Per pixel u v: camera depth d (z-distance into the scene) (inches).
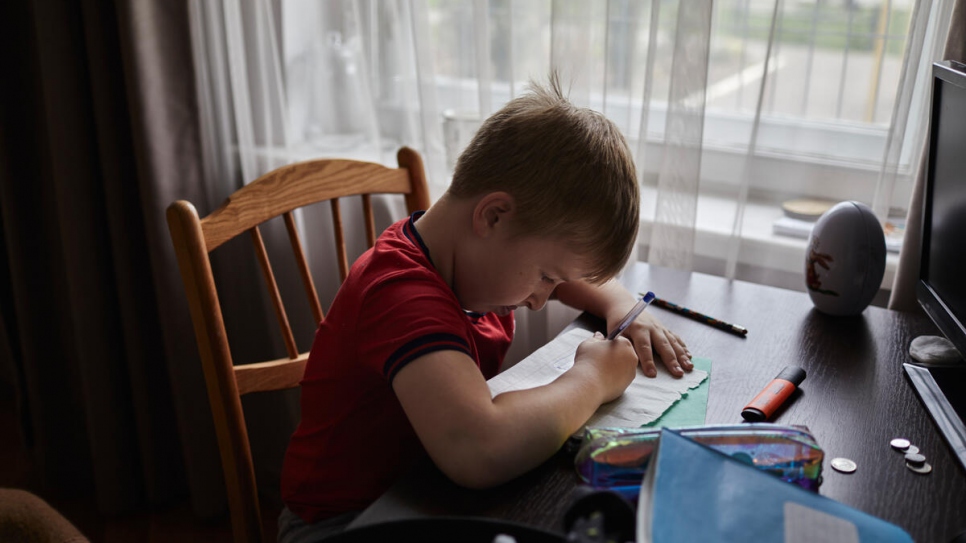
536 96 32.7
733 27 51.8
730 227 54.1
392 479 34.0
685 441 24.8
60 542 26.2
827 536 22.0
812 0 50.1
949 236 34.3
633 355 33.6
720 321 39.9
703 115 48.1
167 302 59.3
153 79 54.5
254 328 65.5
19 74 59.2
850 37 50.0
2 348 81.7
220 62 58.9
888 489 27.0
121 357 63.8
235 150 61.9
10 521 27.5
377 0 56.7
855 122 51.8
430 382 27.0
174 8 54.1
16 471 72.9
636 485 26.3
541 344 58.6
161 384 64.7
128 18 52.4
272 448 69.1
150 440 65.2
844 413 31.8
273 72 59.4
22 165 61.4
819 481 26.5
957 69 32.7
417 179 47.8
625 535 20.4
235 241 61.3
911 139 49.0
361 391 32.1
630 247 32.0
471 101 57.1
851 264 39.1
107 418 64.3
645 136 50.9
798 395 33.2
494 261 31.5
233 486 39.3
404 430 33.4
